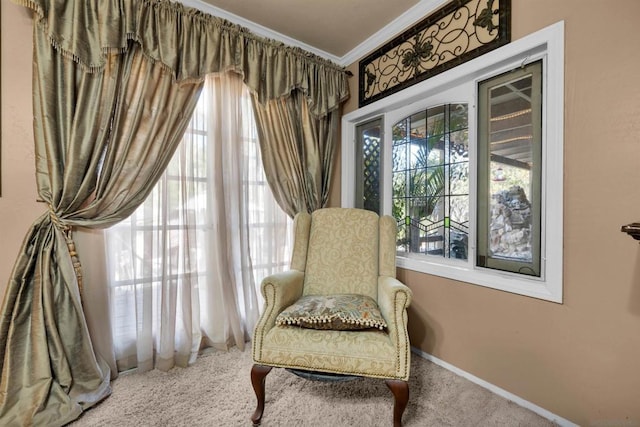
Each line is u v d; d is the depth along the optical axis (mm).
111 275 1634
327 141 2475
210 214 1924
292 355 1227
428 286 1863
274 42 2068
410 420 1302
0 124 1353
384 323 1270
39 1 1324
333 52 2414
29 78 1405
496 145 1565
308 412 1351
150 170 1646
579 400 1220
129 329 1685
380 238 1777
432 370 1726
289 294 1473
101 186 1507
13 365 1263
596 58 1157
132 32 1524
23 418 1207
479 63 1546
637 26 1060
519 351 1415
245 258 2055
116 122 1546
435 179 1886
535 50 1362
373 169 2402
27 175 1409
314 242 1817
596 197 1165
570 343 1244
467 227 1701
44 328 1321
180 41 1688
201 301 1936
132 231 1670
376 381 1602
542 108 1370
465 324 1651
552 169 1290
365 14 1926
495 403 1421
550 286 1300
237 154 2010
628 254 1093
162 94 1664
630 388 1094
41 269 1352
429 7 1811
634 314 1082
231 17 1938
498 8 1468
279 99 2146
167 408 1372
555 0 1272
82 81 1449
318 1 1802
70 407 1285
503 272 1530
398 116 2135
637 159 1067
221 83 1950
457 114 1749
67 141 1432
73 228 1472
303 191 2293
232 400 1437
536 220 1400
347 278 1699
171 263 1763
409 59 1960
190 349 1771
